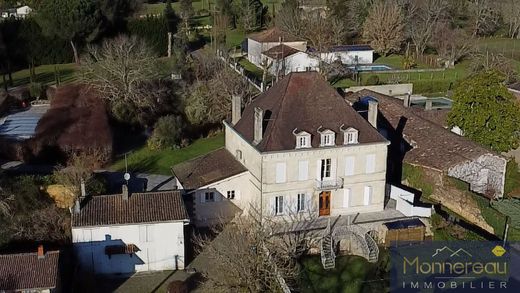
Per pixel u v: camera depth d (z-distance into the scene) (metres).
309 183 47.88
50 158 59.31
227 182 49.50
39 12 90.56
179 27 107.19
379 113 64.12
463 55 111.00
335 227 46.53
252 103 53.06
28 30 91.12
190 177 51.31
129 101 70.06
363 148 48.19
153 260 43.94
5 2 119.75
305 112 48.16
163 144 64.81
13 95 74.06
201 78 78.06
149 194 45.31
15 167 57.78
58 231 44.88
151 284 42.25
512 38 125.06
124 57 72.75
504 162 54.16
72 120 63.81
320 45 99.88
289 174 47.12
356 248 45.69
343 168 48.34
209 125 70.50
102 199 44.44
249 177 49.41
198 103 69.62
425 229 47.69
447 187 52.59
